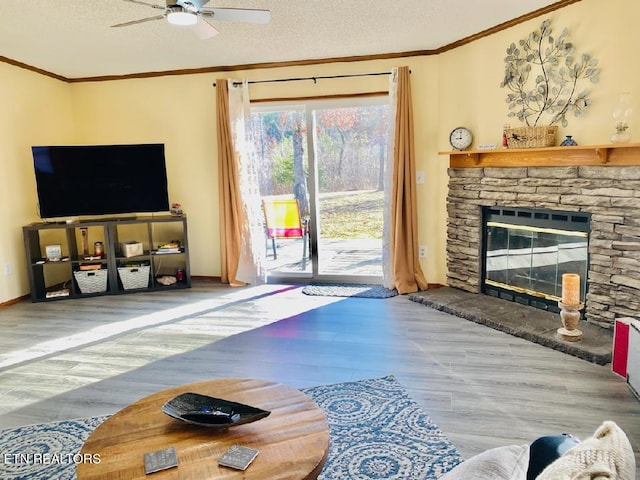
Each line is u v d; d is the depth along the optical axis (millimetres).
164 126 5402
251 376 2975
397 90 4602
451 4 3416
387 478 1988
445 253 4863
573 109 3502
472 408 2514
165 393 1949
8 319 4250
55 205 4844
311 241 5285
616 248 3285
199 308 4469
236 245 5297
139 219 5062
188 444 1576
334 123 5078
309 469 1445
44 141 5172
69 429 2420
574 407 2496
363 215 5180
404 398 2637
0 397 2775
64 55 4535
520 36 3838
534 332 3416
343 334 3672
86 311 4449
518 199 3965
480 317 3805
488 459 1008
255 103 5133
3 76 4648
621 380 2781
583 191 3465
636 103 3129
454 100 4535
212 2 3248
